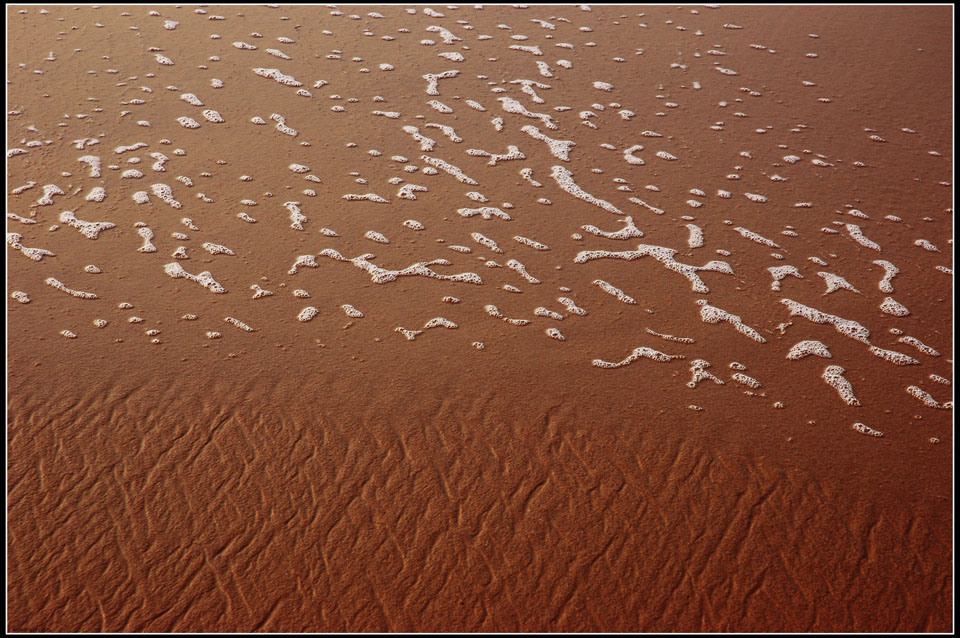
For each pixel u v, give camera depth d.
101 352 4.48
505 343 4.84
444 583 3.48
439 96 8.12
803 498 3.89
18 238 5.45
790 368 4.79
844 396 4.58
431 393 4.38
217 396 4.25
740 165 7.25
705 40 10.00
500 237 6.00
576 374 4.61
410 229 6.02
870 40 10.31
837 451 4.17
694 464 4.05
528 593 3.46
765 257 5.94
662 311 5.27
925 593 3.50
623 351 4.85
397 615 3.36
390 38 9.33
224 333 4.73
